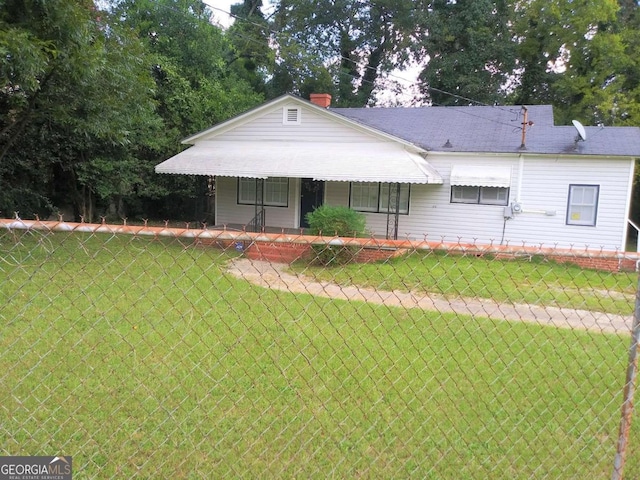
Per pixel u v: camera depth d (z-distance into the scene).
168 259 10.15
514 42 29.00
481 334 6.31
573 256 2.78
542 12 26.98
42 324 5.82
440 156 15.65
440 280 9.68
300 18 32.16
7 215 15.28
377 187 16.30
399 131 17.31
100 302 6.93
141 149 19.02
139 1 20.66
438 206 15.76
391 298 8.30
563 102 27.64
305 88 31.19
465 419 4.06
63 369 4.65
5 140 13.84
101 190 17.23
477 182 14.77
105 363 4.85
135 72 12.34
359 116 19.03
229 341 5.63
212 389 4.09
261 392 4.29
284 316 6.70
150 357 5.07
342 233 12.38
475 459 3.53
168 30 21.09
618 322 7.36
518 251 2.75
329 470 3.33
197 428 3.72
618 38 24.11
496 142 15.52
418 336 6.09
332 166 14.55
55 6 8.79
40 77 10.22
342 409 4.12
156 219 21.86
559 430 3.96
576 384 4.84
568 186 14.33
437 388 4.63
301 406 4.16
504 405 4.35
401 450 3.60
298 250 10.91
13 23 8.86
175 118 19.70
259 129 16.84
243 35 29.77
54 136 15.02
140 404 4.07
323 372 4.87
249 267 10.26
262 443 3.59
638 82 24.64
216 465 3.30
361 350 5.51
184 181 20.61
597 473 3.39
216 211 18.23
